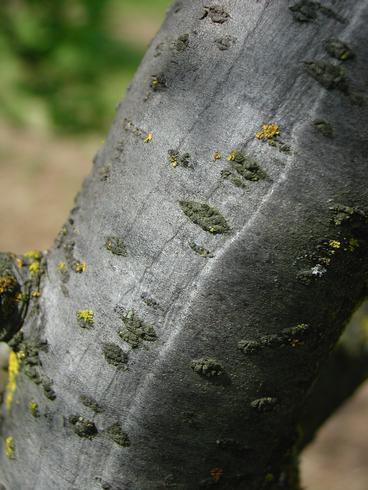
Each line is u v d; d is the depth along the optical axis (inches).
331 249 15.0
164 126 15.4
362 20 14.4
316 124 14.6
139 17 115.6
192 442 16.0
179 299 15.3
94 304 15.8
